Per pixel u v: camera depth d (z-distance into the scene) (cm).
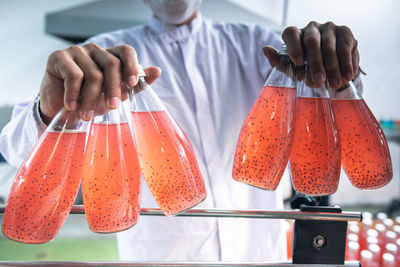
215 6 239
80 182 46
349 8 276
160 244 92
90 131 45
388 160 50
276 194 93
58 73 44
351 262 55
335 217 53
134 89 47
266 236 93
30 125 56
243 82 96
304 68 50
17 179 43
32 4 262
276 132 47
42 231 43
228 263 54
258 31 97
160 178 45
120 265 53
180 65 93
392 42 286
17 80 274
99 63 44
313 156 47
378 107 301
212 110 92
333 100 52
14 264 52
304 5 271
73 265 53
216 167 91
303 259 55
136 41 95
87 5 243
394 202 242
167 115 48
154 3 84
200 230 91
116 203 43
